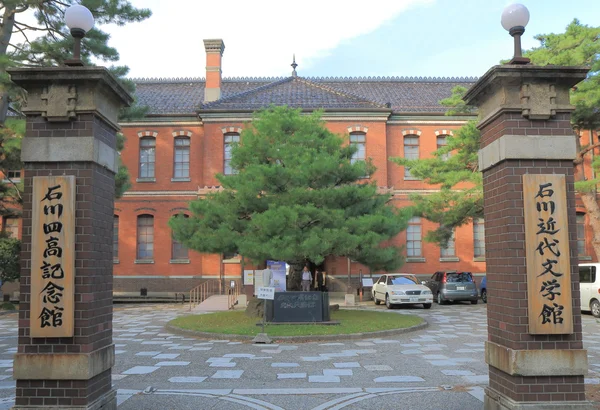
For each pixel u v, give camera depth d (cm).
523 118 611
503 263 611
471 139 2100
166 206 2936
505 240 604
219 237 1554
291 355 1117
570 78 607
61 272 567
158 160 2959
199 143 2967
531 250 580
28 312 576
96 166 604
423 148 2955
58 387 567
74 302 572
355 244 1459
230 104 2920
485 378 873
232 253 1672
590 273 1906
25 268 579
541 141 603
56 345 572
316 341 1316
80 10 618
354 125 2891
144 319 1881
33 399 567
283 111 1722
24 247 582
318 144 1688
